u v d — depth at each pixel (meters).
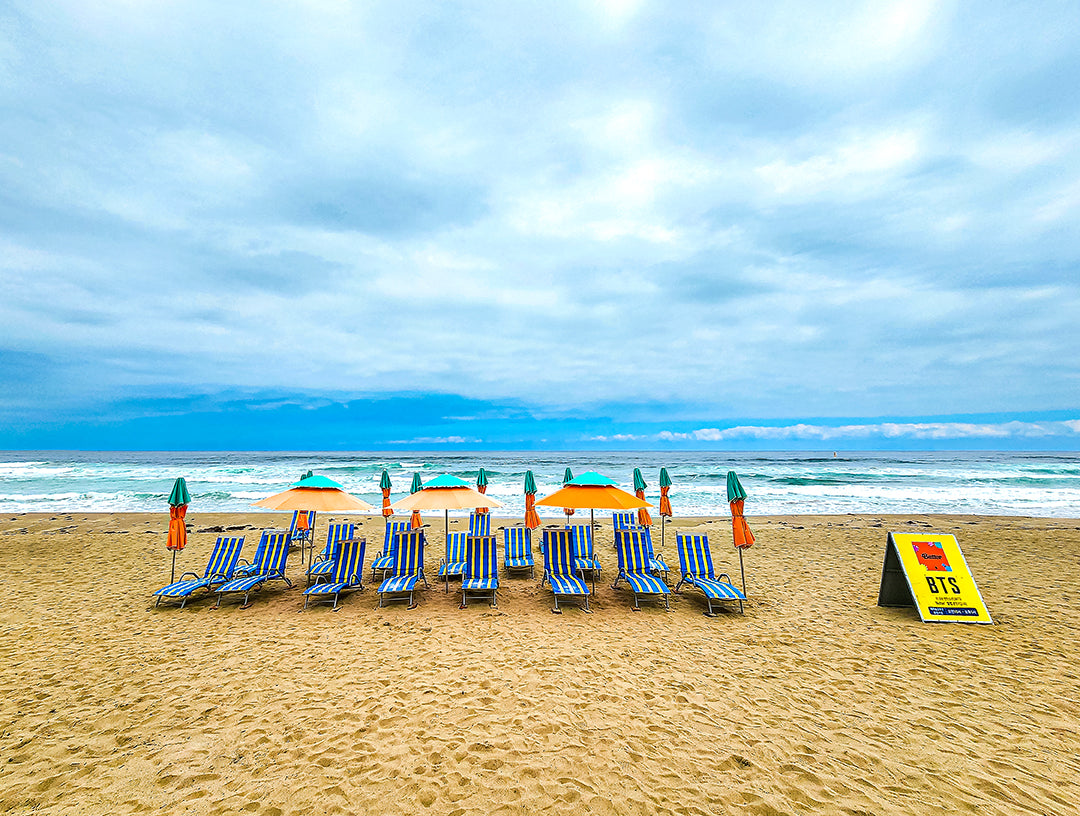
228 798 3.07
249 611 6.92
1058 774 3.38
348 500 7.32
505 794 3.13
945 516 16.91
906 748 3.68
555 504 7.45
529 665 5.18
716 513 17.92
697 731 3.89
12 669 4.97
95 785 3.19
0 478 29.67
